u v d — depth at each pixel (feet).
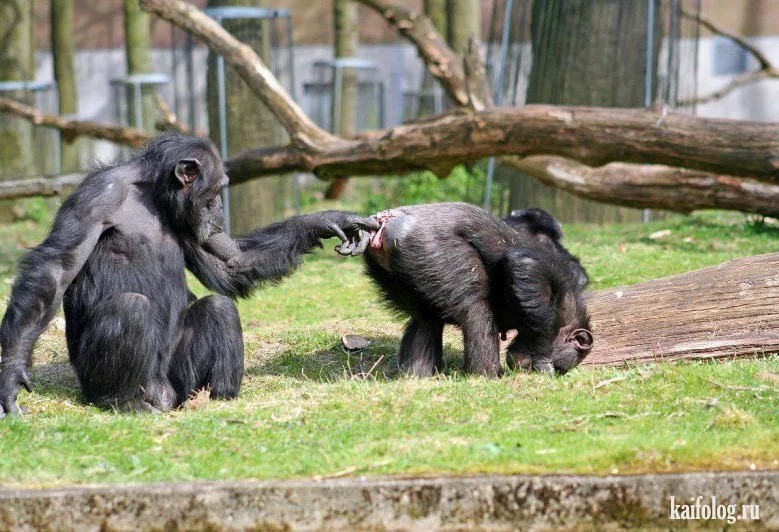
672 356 36.78
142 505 22.85
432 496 22.95
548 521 23.07
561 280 35.68
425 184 91.09
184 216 34.14
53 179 86.74
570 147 55.93
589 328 37.22
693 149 52.44
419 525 22.98
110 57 161.38
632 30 76.07
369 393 32.37
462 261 35.45
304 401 32.09
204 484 23.16
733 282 37.93
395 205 92.43
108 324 32.83
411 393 32.01
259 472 24.38
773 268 37.88
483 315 35.96
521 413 29.66
